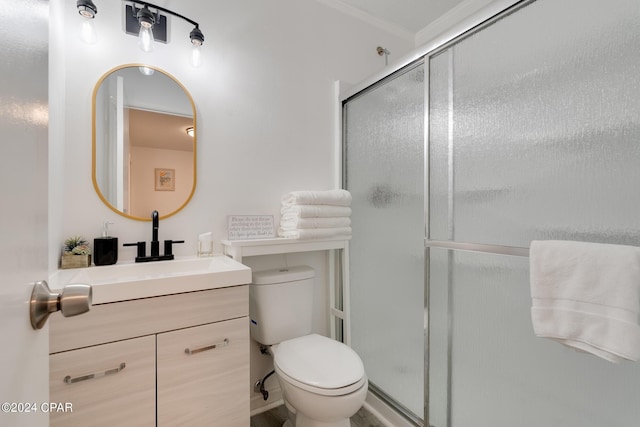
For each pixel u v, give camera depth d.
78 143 1.28
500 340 1.10
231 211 1.64
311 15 1.93
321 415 1.12
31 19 0.41
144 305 0.99
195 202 1.54
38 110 0.44
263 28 1.75
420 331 1.45
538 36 0.97
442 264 1.31
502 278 1.08
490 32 1.11
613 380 0.85
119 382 0.95
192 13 1.54
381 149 1.70
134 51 1.41
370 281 1.77
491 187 1.11
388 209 1.65
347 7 2.05
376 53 2.21
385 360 1.66
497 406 1.11
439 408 1.33
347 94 1.92
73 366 0.89
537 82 0.98
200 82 1.56
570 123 0.90
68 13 1.27
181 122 1.50
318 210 1.65
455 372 1.26
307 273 1.66
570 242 0.86
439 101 1.31
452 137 1.26
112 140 1.35
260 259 1.73
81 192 1.29
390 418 1.57
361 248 1.85
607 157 0.83
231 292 1.16
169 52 1.48
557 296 0.86
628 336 0.73
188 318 1.07
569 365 0.93
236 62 1.66
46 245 0.48
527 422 1.03
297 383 1.14
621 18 0.81
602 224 0.83
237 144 1.66
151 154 1.44
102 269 1.21
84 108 1.29
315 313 1.94
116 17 1.37
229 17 1.64
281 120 1.81
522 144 1.02
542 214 0.96
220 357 1.13
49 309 0.43
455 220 1.25
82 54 1.29
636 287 0.73
